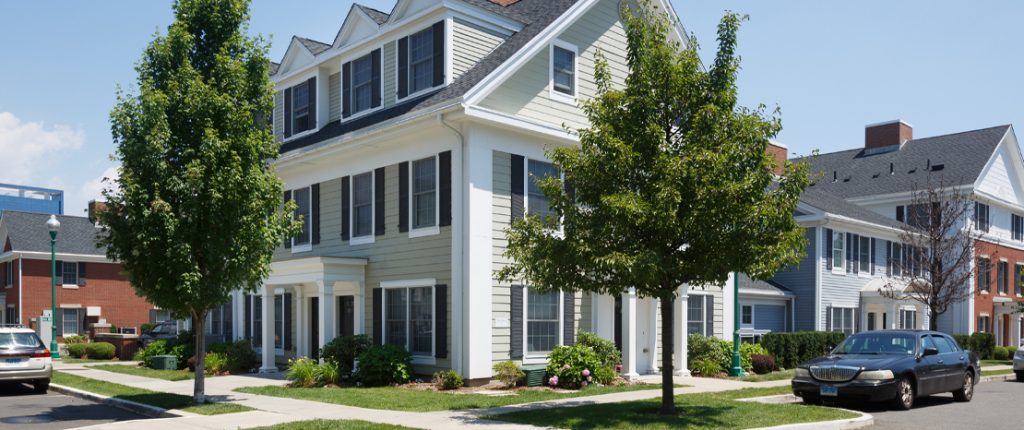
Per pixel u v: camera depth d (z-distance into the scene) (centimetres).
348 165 2112
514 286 1820
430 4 1950
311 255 2225
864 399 1541
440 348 1794
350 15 2194
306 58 2406
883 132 4309
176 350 2397
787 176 1247
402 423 1205
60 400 1691
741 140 1245
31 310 4309
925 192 3316
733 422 1214
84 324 4497
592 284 1288
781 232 1232
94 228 4728
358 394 1602
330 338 1947
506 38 2061
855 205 3756
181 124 1436
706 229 1191
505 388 1709
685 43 2225
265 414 1328
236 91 1484
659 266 1164
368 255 2019
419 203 1897
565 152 1294
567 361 1758
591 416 1263
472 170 1755
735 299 2158
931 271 2947
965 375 1717
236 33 1512
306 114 2402
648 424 1184
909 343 1633
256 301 2469
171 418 1315
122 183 1396
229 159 1434
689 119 1289
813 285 3102
